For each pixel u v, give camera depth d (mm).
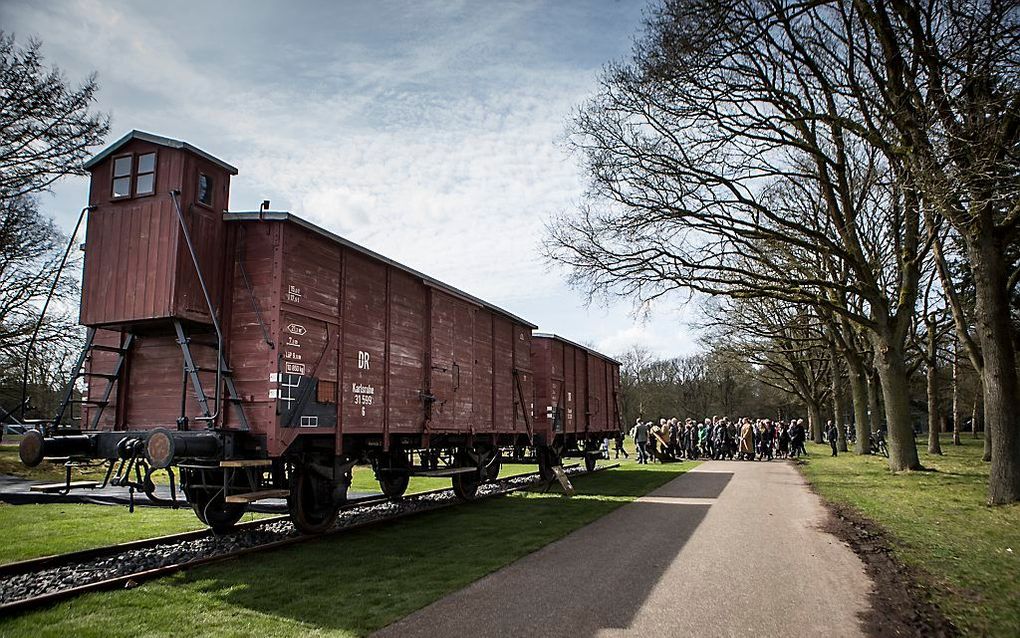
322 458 10266
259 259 9172
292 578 7250
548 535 9992
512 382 17391
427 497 15094
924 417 83438
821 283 19297
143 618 5770
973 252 13273
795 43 16547
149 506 12945
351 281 10680
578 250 20047
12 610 5797
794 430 32812
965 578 7180
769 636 5473
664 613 6086
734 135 18469
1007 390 12703
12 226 23484
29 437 8266
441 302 13672
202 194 9102
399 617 5895
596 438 25812
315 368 9578
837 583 7164
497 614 6031
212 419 8461
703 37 14758
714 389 72875
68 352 24453
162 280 8602
